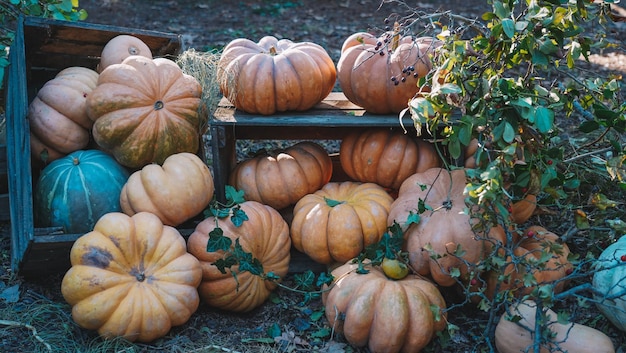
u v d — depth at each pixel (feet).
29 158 13.05
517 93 12.15
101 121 13.34
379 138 14.33
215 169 14.11
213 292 12.90
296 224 13.71
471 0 35.12
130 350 11.92
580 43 13.39
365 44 14.34
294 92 13.91
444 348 12.34
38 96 14.21
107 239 12.07
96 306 11.72
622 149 13.38
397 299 11.76
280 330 12.82
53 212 13.20
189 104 13.75
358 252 13.34
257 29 29.91
